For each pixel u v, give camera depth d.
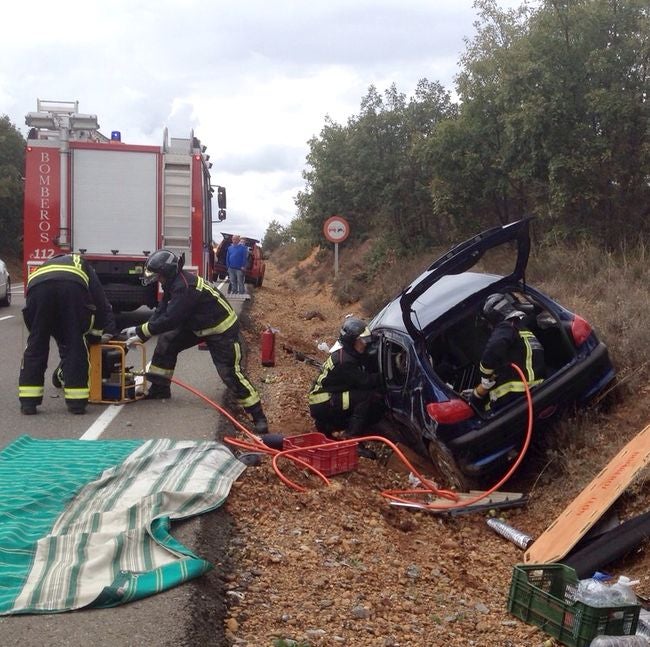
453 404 6.32
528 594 4.35
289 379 10.54
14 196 46.19
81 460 6.16
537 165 13.77
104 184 14.20
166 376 8.77
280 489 5.86
